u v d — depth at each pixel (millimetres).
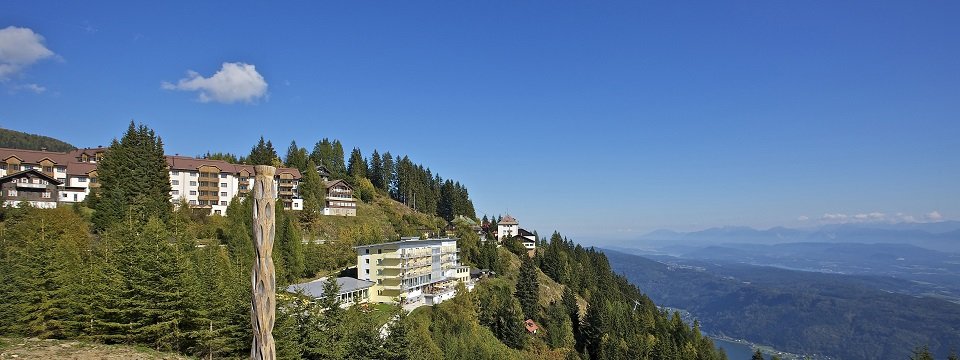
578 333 109188
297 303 41500
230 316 39438
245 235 73438
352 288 79062
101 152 106312
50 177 82500
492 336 84250
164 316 37406
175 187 104500
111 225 68500
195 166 107625
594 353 101062
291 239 79500
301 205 120812
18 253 44594
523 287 107375
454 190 188625
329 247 96500
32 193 81000
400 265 86750
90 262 46125
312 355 40438
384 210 145750
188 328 39438
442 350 64500
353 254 98875
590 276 150625
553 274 140750
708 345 126938
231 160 150625
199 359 37844
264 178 13289
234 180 113062
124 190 78375
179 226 74250
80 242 59969
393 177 180125
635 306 152000
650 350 106812
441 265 100812
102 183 81188
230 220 84938
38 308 39531
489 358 71125
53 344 34250
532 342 92125
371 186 156875
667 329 130375
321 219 119750
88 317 38312
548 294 123875
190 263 44719
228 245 70938
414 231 136500
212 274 42531
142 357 33562
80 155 107438
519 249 152875
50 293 39938
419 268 92500
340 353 40312
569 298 117125
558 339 96625
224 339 38125
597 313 103938
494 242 144000
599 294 131125
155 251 39188
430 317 80500
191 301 38281
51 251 43156
